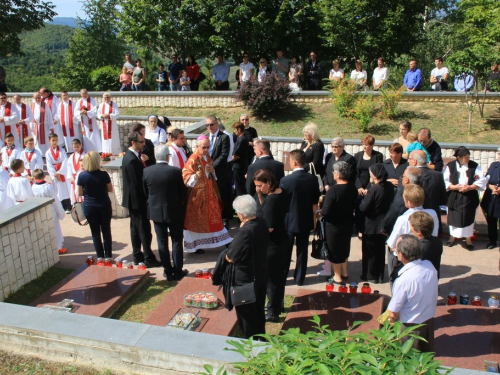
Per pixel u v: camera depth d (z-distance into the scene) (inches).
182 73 648.4
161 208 251.1
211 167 292.4
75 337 161.0
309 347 113.7
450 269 270.4
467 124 506.9
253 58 698.8
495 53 500.7
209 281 243.9
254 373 112.4
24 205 268.8
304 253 252.1
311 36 703.1
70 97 661.9
